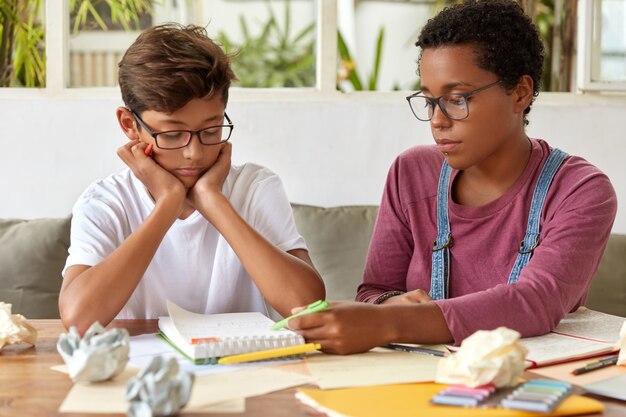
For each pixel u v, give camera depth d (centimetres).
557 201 142
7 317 116
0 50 243
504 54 133
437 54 133
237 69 500
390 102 238
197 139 141
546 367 107
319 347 110
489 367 90
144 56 139
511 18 136
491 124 134
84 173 235
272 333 114
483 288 146
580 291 134
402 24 501
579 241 134
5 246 208
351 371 102
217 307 158
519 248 144
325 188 239
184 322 123
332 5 238
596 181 141
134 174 145
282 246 156
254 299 162
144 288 157
